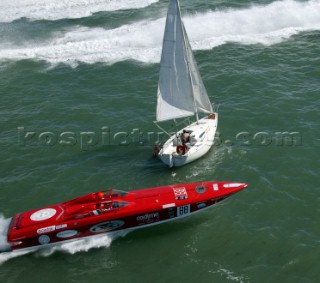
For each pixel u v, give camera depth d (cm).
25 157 2772
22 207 2384
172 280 1952
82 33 4231
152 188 2284
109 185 2523
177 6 2352
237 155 2700
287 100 3152
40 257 2089
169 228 2212
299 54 3728
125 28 4262
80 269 2025
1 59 3872
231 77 3456
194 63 2622
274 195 2384
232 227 2195
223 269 1984
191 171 2602
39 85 3516
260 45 3900
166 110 2670
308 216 2239
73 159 2747
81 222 2095
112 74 3622
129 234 2189
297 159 2631
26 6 4691
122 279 1970
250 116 3034
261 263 2000
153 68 3681
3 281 1980
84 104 3262
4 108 3253
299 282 1900
